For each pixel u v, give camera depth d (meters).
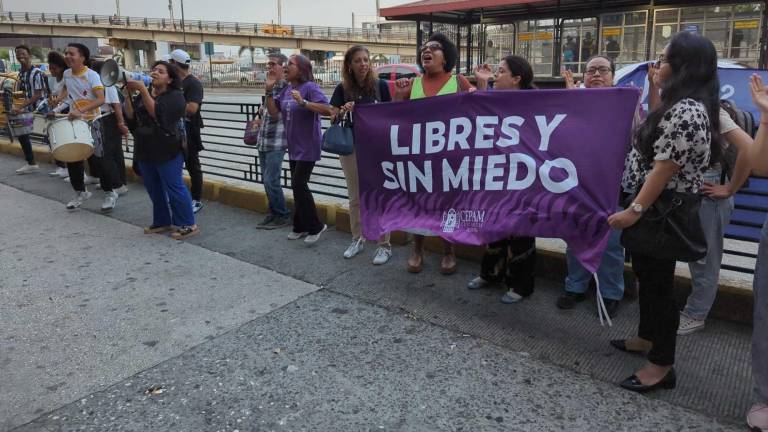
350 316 3.88
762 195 4.10
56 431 2.73
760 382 2.62
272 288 4.38
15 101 10.05
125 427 2.75
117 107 6.48
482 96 3.75
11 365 3.31
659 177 2.57
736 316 3.66
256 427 2.73
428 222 4.09
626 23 11.14
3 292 4.32
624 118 3.25
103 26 69.12
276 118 5.55
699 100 2.53
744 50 9.84
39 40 77.56
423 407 2.87
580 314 3.84
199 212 6.60
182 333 3.67
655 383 2.93
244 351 3.43
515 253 3.91
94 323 3.82
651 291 2.85
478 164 3.81
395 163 4.19
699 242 2.67
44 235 5.77
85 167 7.97
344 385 3.07
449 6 13.38
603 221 3.32
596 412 2.81
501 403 2.89
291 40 72.12
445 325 3.73
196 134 6.40
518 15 12.77
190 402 2.94
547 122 3.51
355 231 5.05
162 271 4.75
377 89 4.59
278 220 5.96
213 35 70.75
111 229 5.96
